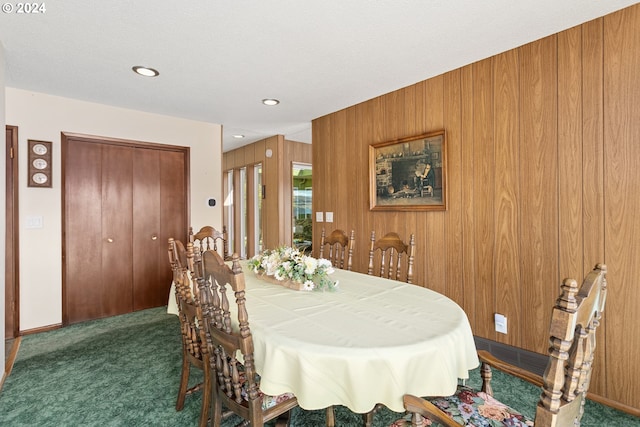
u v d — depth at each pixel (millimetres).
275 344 1184
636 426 1717
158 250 3814
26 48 2191
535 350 2229
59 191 3164
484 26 1985
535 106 2191
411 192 2959
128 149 3615
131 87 2922
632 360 1832
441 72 2672
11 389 2062
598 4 1786
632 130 1814
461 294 2629
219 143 4301
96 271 3414
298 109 3635
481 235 2500
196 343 1690
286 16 1848
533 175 2215
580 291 809
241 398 1307
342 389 1102
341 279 2123
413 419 1077
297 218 5656
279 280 1951
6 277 2885
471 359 1344
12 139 2916
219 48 2217
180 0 1691
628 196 1835
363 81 2842
